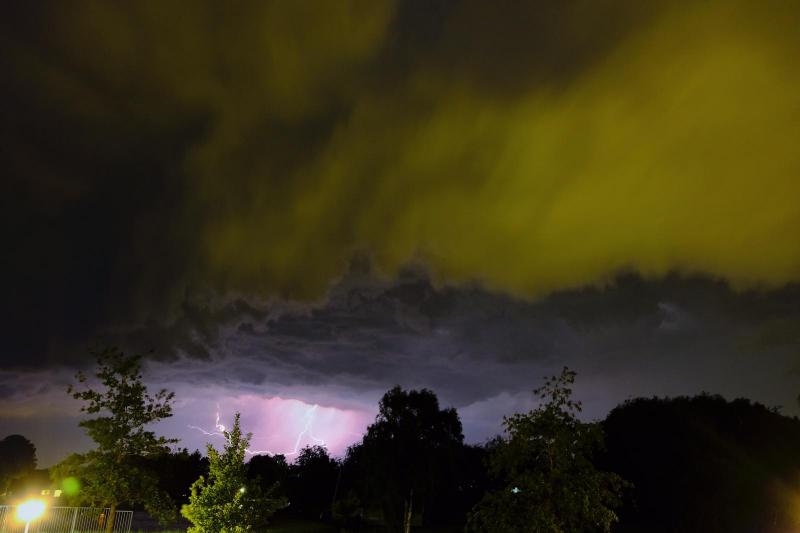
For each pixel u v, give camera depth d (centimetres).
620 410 5331
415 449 4909
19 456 10700
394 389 5212
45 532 2708
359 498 5666
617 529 4703
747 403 5234
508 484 1669
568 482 1593
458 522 5938
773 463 4647
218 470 2397
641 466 4769
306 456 7975
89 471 2141
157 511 2205
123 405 2231
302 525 5847
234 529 2258
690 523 4472
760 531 4434
